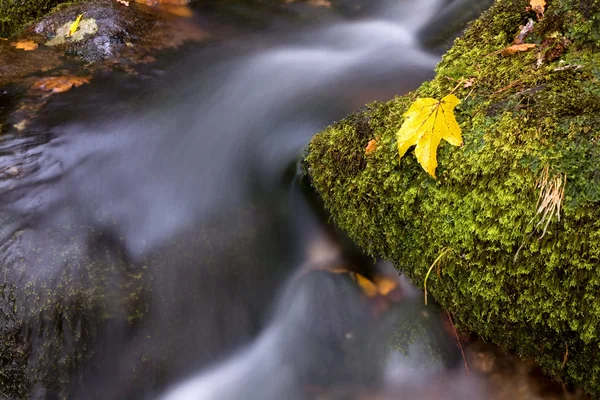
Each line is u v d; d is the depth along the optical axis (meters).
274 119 1.02
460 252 0.67
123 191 0.88
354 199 0.74
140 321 0.75
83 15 1.16
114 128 0.98
